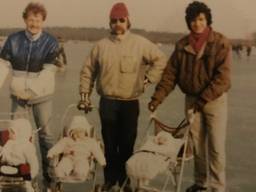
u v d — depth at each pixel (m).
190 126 3.43
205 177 3.61
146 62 3.63
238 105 8.34
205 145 3.57
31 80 3.73
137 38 3.58
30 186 3.30
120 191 3.54
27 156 3.27
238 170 4.50
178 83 3.55
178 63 3.51
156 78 3.61
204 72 3.41
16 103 3.81
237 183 4.15
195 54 3.40
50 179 3.80
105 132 3.67
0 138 3.37
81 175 3.37
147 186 3.82
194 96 3.50
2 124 5.53
